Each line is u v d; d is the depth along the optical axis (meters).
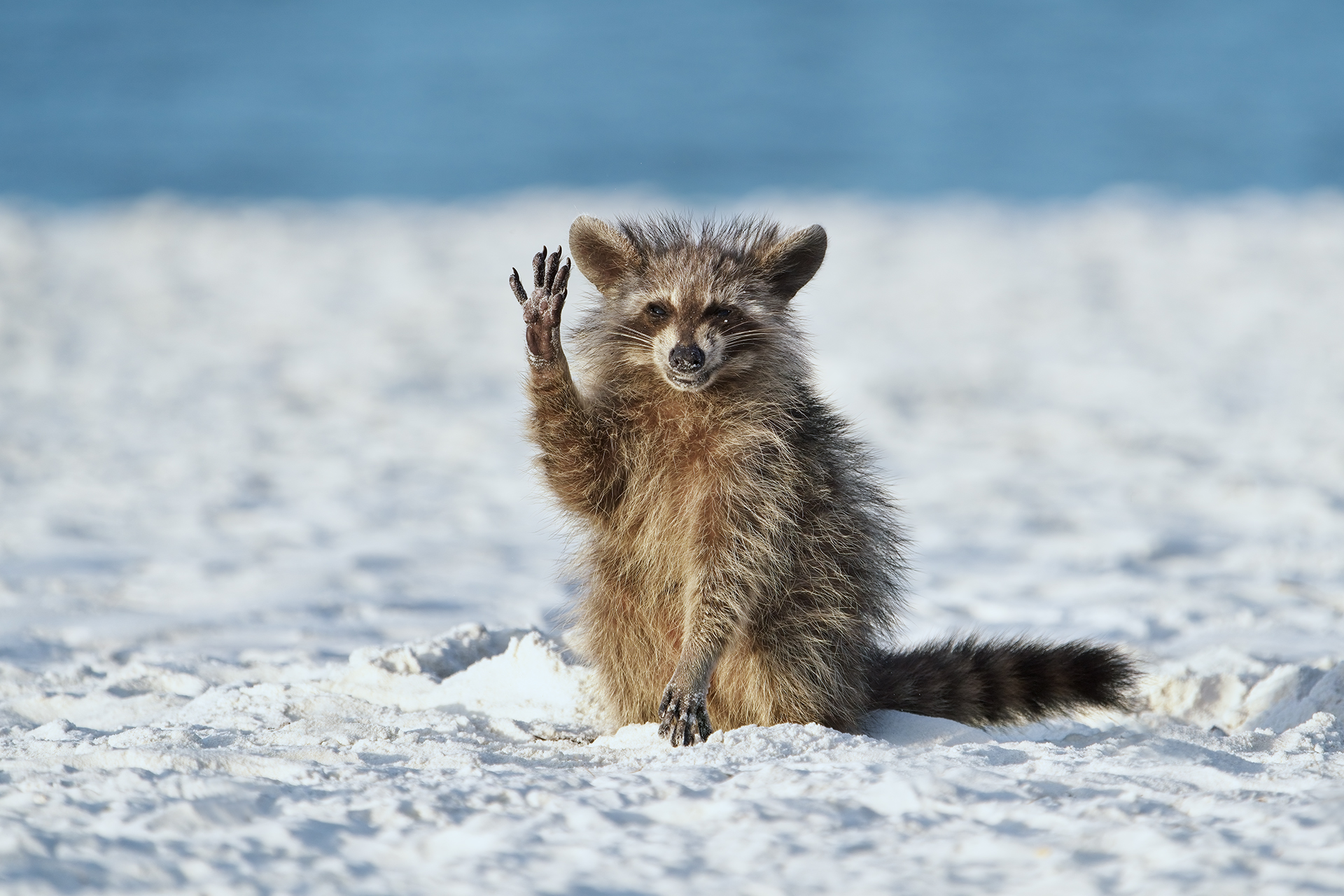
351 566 14.68
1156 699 9.52
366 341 30.20
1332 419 23.14
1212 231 43.94
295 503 17.89
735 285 8.91
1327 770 6.64
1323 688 8.55
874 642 8.90
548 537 16.44
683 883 4.72
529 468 9.38
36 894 4.49
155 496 17.86
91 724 8.74
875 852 5.01
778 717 8.47
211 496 17.89
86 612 12.38
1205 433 22.48
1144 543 15.70
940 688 8.88
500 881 4.70
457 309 33.75
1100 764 6.41
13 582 13.38
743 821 5.34
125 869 4.76
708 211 49.81
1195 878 4.58
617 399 8.70
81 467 19.28
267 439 21.78
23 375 25.64
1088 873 4.70
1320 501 17.84
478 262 39.94
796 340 9.19
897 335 30.94
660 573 8.52
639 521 8.52
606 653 8.70
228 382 26.06
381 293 35.69
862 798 5.67
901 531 9.94
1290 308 33.09
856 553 8.70
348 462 20.36
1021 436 22.53
